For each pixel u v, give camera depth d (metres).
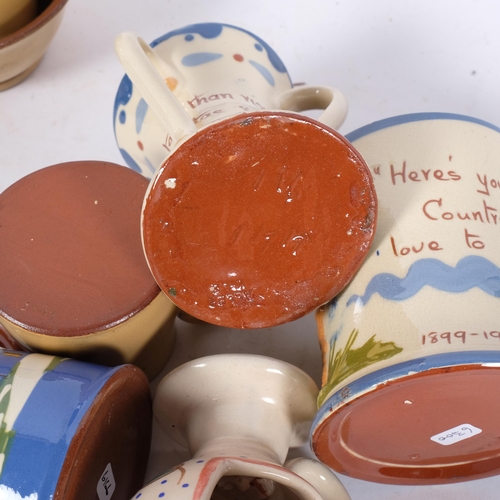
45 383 0.58
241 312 0.60
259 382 0.60
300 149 0.57
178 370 0.60
